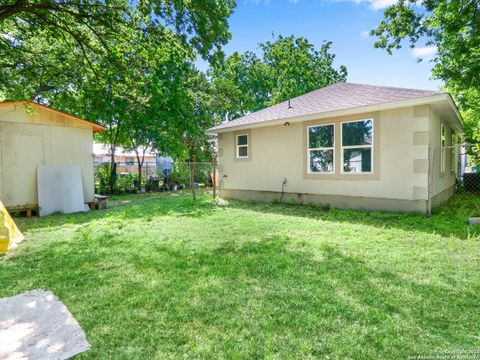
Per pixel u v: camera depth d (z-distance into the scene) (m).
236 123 10.62
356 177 7.67
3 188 7.89
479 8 7.82
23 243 4.99
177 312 2.53
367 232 5.27
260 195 10.22
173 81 15.20
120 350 2.04
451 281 3.06
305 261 3.78
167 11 5.83
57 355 2.00
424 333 2.17
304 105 9.59
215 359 1.92
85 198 9.55
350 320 2.36
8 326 2.38
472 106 14.66
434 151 7.29
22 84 8.38
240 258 3.95
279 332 2.21
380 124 7.18
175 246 4.62
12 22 7.40
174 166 17.61
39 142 8.56
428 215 6.49
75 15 6.20
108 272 3.54
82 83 8.95
